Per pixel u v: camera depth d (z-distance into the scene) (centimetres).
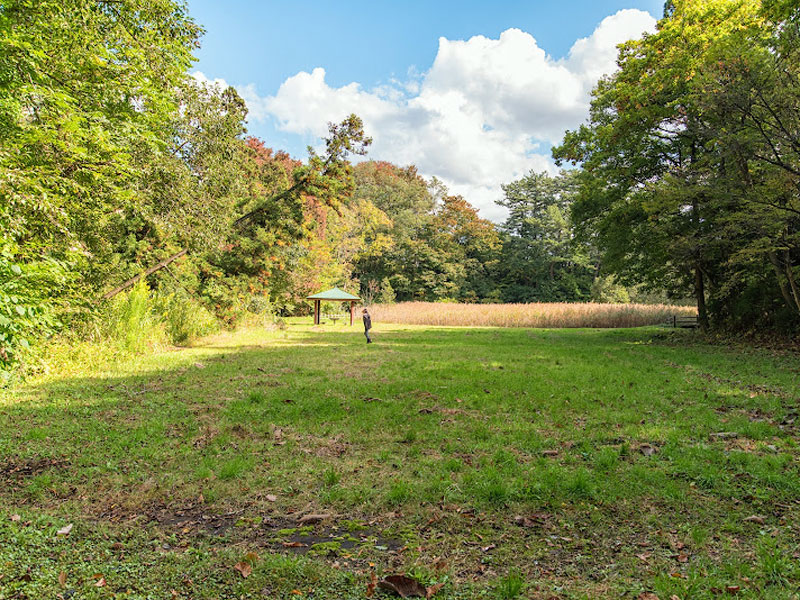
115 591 270
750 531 345
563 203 6569
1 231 794
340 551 327
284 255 2702
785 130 1230
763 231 1423
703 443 540
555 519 371
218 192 1822
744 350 1543
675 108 1805
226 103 1798
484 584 283
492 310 3697
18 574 282
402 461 504
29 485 437
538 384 912
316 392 862
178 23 1326
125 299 1484
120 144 1091
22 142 849
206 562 306
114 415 695
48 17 930
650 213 1847
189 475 468
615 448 533
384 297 4950
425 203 6938
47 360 1025
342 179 2800
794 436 566
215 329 2153
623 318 3331
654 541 335
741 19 1720
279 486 445
